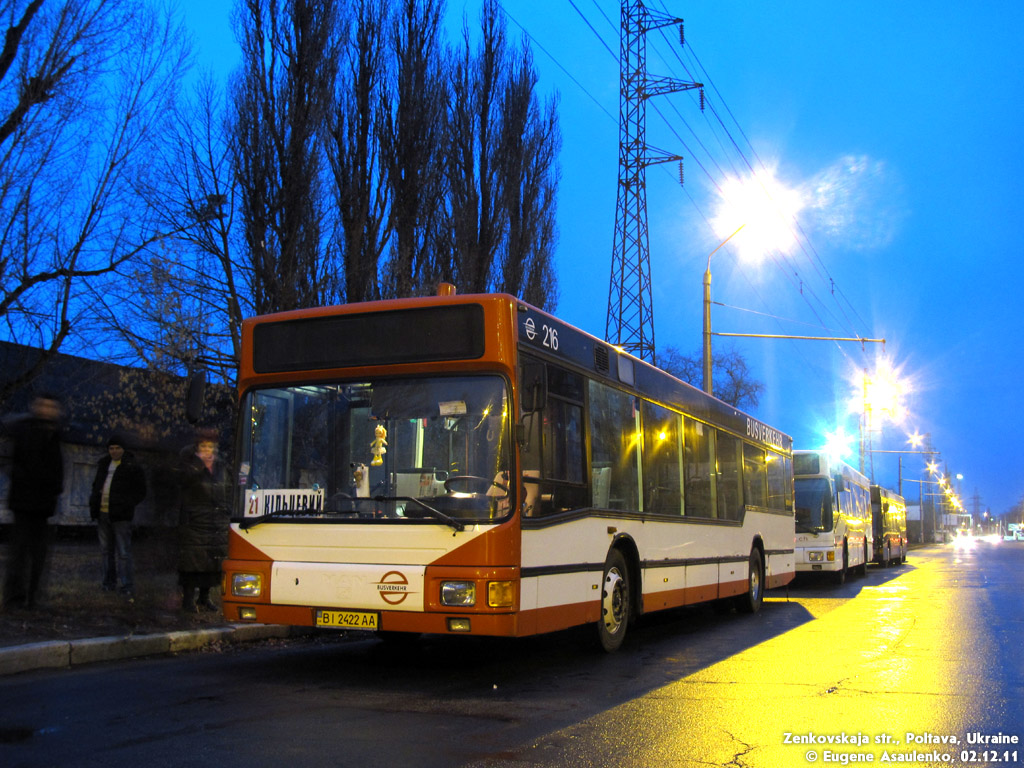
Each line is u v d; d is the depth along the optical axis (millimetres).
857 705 6598
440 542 7125
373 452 7539
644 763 4996
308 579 7402
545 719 6039
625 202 28844
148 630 8734
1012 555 47219
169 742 5227
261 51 15859
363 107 17547
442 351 7520
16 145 11367
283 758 4930
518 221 21281
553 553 7859
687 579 11492
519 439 7301
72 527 17953
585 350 9016
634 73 29703
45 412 8969
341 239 16969
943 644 10008
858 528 25234
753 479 15031
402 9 18484
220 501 9953
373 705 6398
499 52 21375
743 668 8359
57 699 6344
